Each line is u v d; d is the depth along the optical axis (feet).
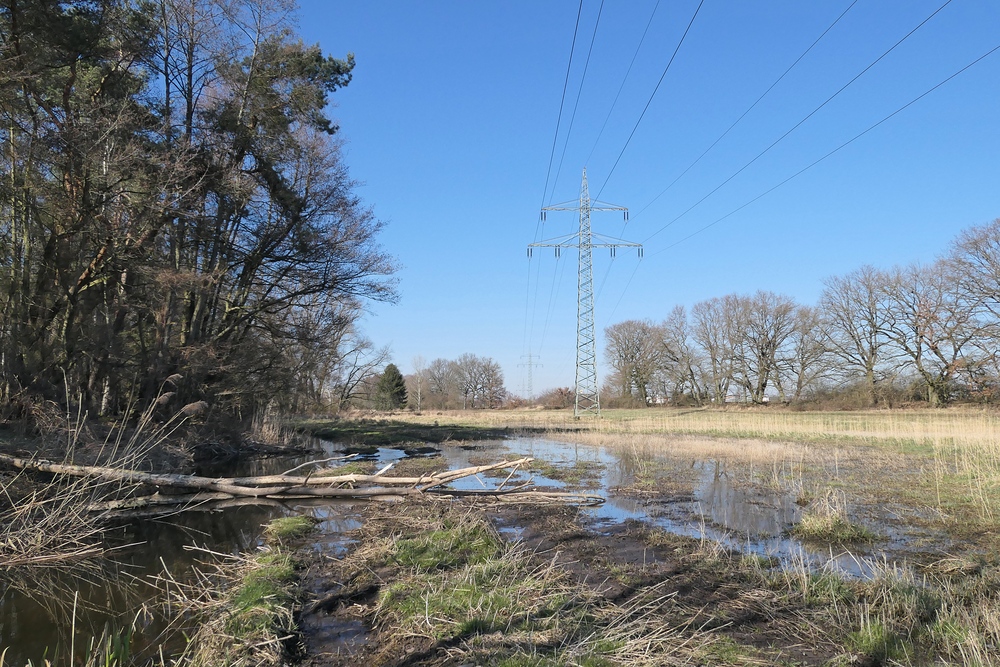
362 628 18.04
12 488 29.71
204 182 61.57
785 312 190.29
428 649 15.78
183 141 57.88
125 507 35.70
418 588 19.97
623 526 30.42
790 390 189.06
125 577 23.57
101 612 19.89
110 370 59.98
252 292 77.41
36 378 47.11
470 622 16.88
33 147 45.88
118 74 57.82
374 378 227.20
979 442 61.31
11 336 47.93
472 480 48.21
